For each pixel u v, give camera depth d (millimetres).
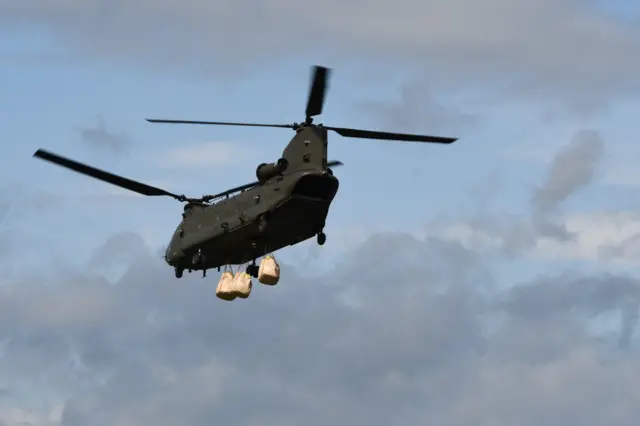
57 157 164000
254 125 157000
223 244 162375
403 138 159625
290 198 154500
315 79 153125
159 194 167875
